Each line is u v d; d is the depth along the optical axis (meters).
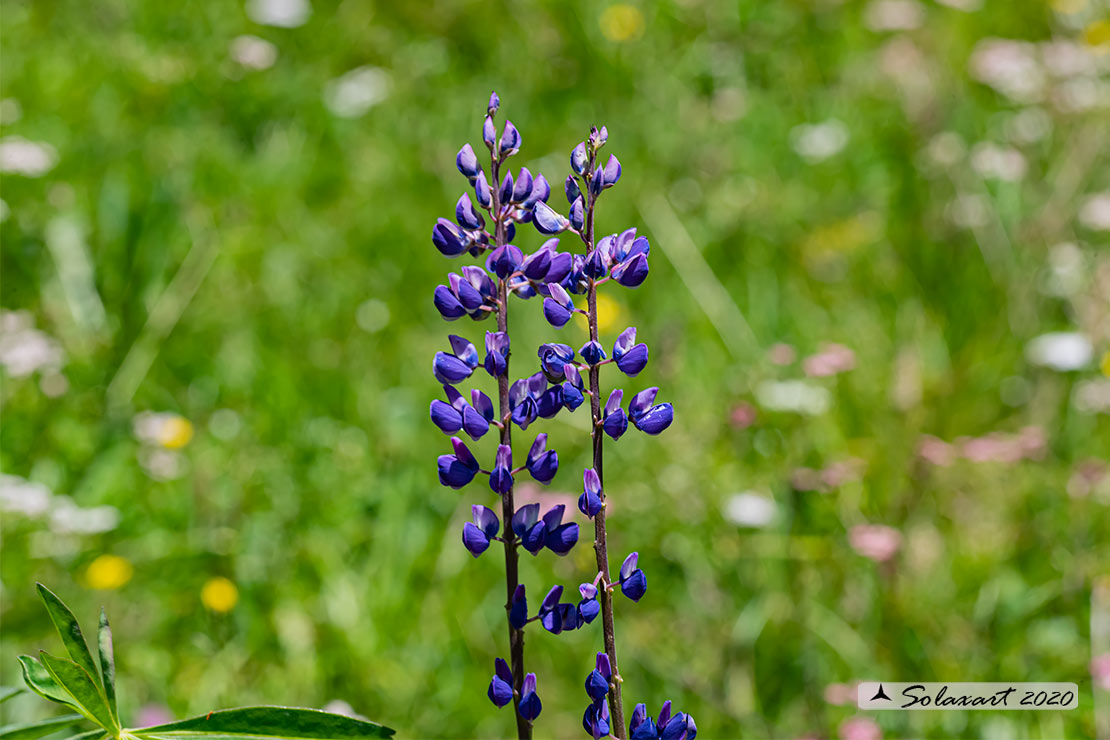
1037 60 5.43
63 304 4.15
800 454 3.64
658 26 5.89
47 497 3.24
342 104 5.29
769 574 3.18
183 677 2.91
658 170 5.02
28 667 1.52
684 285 4.39
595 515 1.41
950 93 5.32
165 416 3.69
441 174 4.93
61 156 4.81
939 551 3.28
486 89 5.49
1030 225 4.44
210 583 3.06
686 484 3.51
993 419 3.88
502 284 1.42
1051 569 3.24
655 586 3.21
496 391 3.96
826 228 4.63
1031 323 4.17
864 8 5.93
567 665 3.00
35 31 5.71
